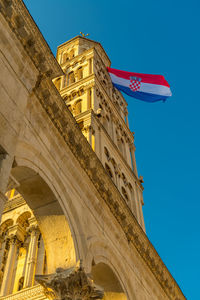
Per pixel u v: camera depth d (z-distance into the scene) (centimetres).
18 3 1600
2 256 2625
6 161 1284
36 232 2669
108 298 2147
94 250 1889
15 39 1588
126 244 2383
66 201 1786
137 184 3831
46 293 1560
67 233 1736
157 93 3881
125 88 4147
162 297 2766
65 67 4706
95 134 3231
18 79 1546
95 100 3788
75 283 1506
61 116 1875
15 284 2419
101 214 2130
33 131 1638
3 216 2889
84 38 5434
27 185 1675
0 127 1326
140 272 2497
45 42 1734
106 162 3203
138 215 3434
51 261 1697
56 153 1814
